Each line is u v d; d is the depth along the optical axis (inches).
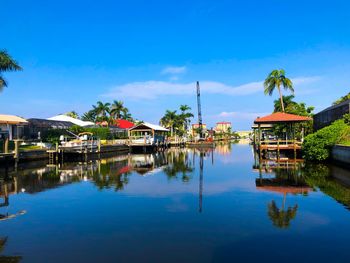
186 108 3683.6
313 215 477.7
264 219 462.3
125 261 326.3
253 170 1051.9
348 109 1429.6
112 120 3440.0
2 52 1285.7
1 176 948.6
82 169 1131.9
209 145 3304.6
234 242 373.7
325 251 344.5
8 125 1690.5
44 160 1422.2
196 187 733.3
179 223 448.8
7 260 330.6
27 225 447.2
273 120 1509.6
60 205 562.3
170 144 3090.6
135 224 446.6
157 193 663.1
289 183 764.0
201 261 323.9
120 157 1747.0
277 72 2105.1
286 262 319.6
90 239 389.1
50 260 330.3
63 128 2165.4
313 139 1230.9
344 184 735.7
